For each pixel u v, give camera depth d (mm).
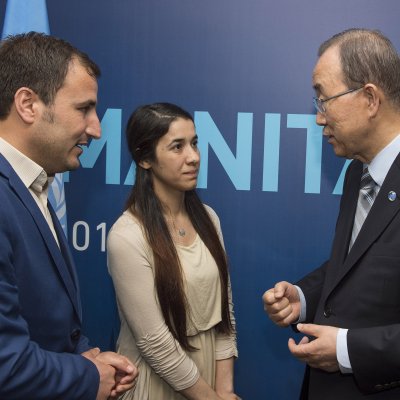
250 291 2084
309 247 2045
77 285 1317
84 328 2164
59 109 1162
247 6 1993
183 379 1562
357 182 1441
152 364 1570
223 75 2027
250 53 2008
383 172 1295
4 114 1164
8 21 1968
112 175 2113
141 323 1555
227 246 2076
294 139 2016
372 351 1172
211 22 2018
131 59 2070
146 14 2053
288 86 1999
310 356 1248
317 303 1562
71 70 1177
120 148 2102
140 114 1655
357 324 1260
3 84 1148
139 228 1606
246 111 2027
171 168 1633
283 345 2096
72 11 2086
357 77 1258
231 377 1749
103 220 2131
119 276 1575
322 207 2029
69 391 1089
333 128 1325
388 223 1232
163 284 1562
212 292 1672
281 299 1504
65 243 1307
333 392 1304
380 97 1253
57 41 1202
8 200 1086
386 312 1228
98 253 2145
